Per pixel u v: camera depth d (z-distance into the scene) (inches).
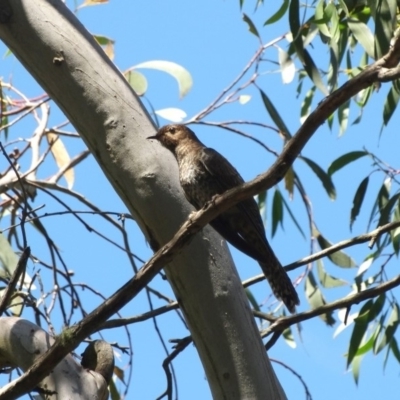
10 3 365.1
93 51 366.3
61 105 365.7
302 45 448.5
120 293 325.4
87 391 352.8
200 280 344.5
